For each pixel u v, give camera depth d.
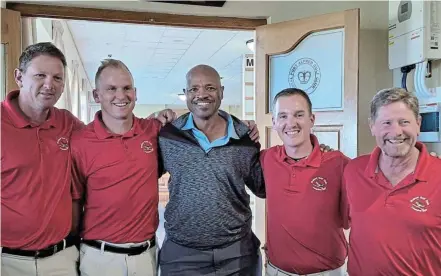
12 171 1.80
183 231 2.12
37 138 1.89
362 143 3.32
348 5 3.31
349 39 2.77
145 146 2.09
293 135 1.92
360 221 1.65
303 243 1.87
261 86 3.18
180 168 2.11
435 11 2.74
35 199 1.83
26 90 1.86
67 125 2.05
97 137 2.01
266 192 2.05
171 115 2.28
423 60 2.74
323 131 2.92
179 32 5.64
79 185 2.04
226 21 3.26
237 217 2.16
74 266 2.00
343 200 1.88
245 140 2.20
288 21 3.06
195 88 2.13
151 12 3.16
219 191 2.10
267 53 3.15
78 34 5.90
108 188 1.99
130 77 2.05
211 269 2.13
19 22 2.93
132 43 6.43
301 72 3.03
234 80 10.26
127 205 2.00
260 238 3.22
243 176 2.18
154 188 2.10
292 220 1.89
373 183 1.66
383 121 1.58
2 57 2.86
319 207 1.86
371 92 3.33
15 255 1.82
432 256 1.53
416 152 1.62
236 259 2.16
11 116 1.86
